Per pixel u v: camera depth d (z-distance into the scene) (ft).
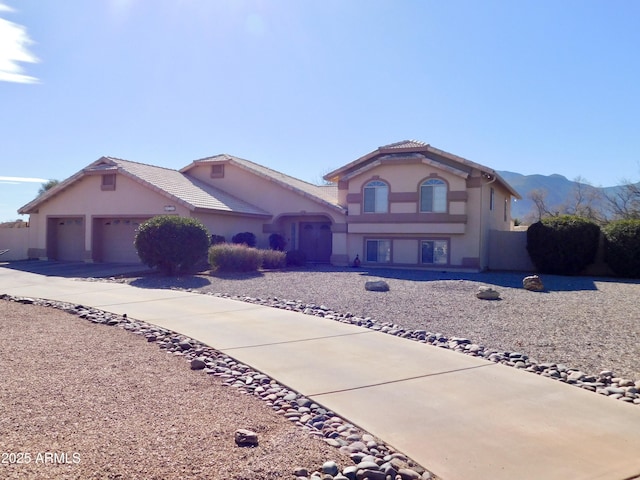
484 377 25.09
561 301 48.14
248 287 56.80
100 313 40.52
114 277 67.15
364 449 17.34
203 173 104.17
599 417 20.31
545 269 82.94
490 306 44.62
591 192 165.58
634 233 76.02
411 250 86.94
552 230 81.15
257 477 15.05
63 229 95.14
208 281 61.67
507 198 109.09
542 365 27.04
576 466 16.34
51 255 94.84
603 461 16.69
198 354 28.96
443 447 17.61
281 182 95.76
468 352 29.76
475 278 70.18
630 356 29.22
